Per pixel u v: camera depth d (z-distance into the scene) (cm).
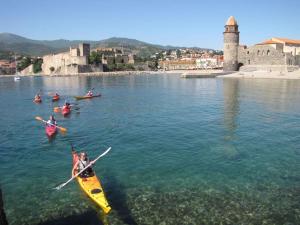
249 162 2047
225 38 12469
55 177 1841
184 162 2053
